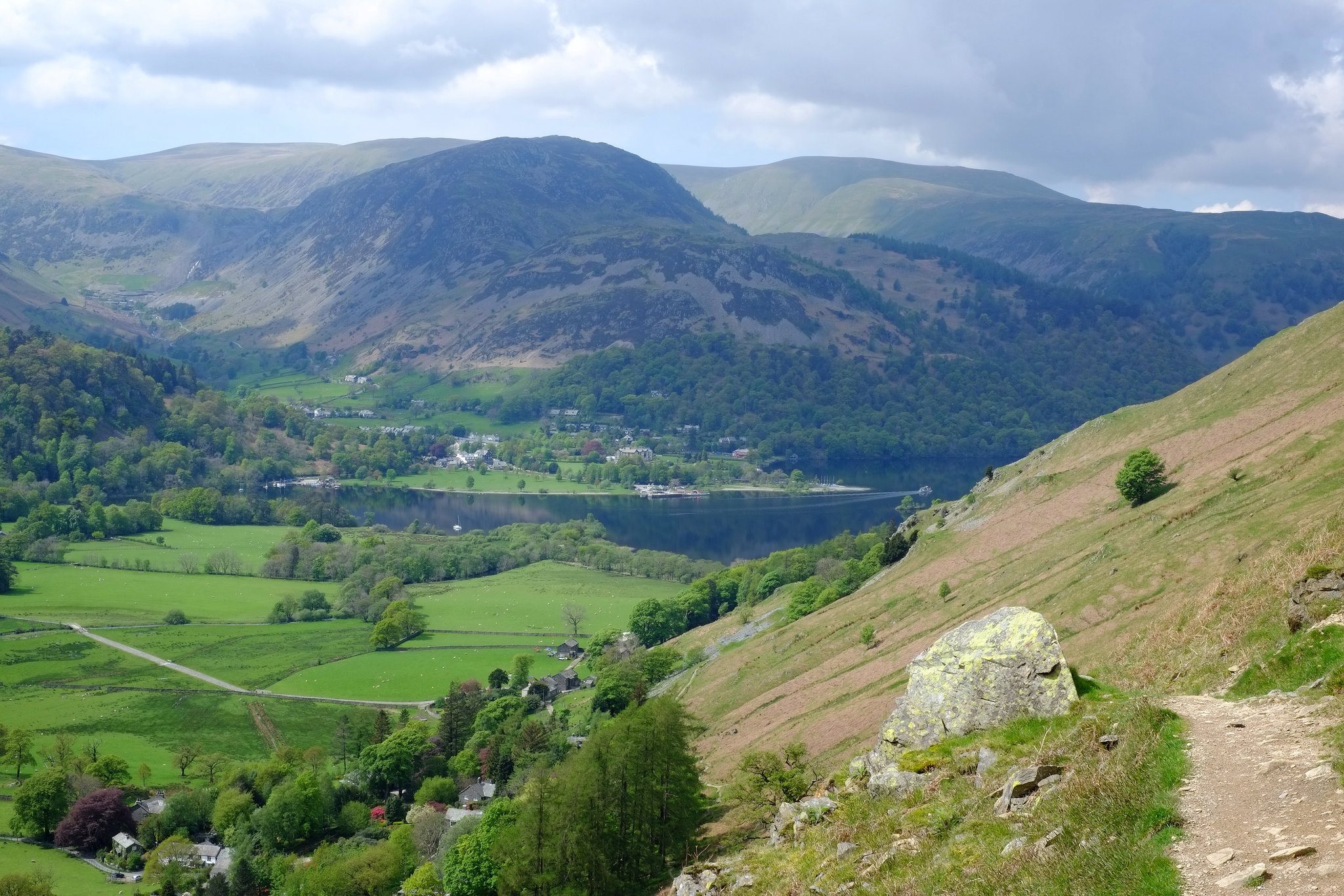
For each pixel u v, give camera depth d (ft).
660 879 174.50
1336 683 94.99
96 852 346.13
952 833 97.96
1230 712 94.89
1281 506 278.46
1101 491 435.12
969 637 130.11
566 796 192.95
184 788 387.55
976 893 81.97
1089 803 84.17
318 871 295.89
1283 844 65.00
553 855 186.80
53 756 408.26
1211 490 342.03
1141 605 265.95
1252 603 174.81
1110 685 126.93
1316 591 145.28
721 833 182.09
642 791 187.52
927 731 125.70
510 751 377.09
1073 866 75.20
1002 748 112.06
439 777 380.17
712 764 312.29
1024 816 92.02
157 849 334.85
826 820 124.57
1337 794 69.82
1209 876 64.49
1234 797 74.18
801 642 428.15
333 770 413.39
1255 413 407.44
